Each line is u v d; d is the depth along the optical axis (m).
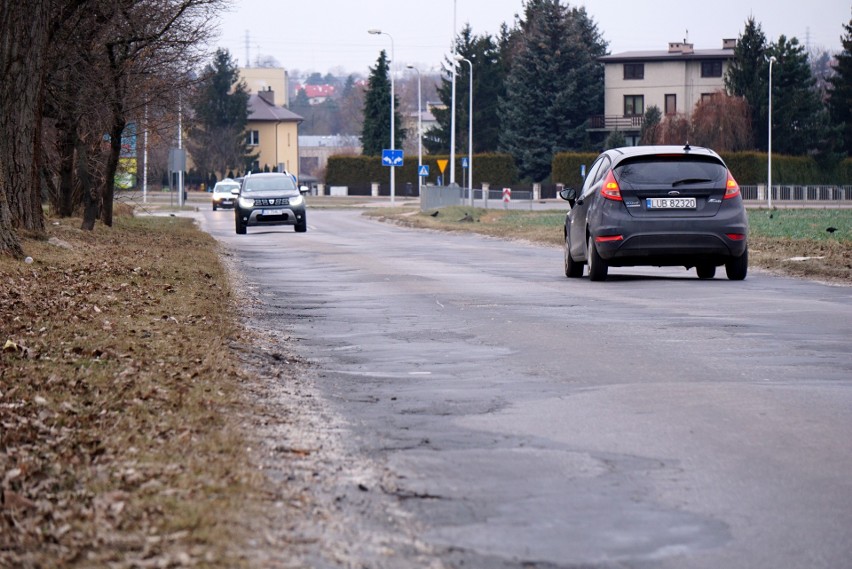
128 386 22.30
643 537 13.80
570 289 46.47
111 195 91.69
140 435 18.19
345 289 47.88
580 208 51.25
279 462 17.34
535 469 17.12
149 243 76.19
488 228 111.69
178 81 84.06
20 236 59.47
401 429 20.03
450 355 28.78
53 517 13.70
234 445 17.80
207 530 13.28
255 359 27.69
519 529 14.15
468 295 44.25
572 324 34.38
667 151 48.28
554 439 19.09
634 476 16.62
